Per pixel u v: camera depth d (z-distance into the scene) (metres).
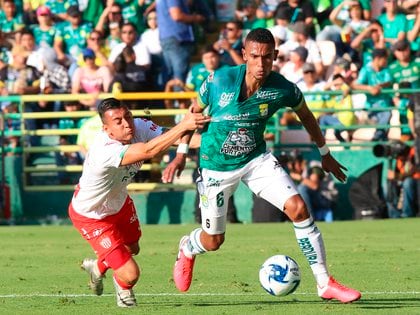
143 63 55.47
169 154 52.69
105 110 21.78
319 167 50.62
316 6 60.34
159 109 53.84
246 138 23.02
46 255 36.94
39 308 23.20
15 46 58.50
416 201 51.34
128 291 23.11
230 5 63.94
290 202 22.91
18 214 53.78
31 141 55.09
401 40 54.81
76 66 56.06
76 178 54.53
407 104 52.81
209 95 22.95
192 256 24.62
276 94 22.83
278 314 21.50
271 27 57.28
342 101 53.22
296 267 23.20
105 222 23.02
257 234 43.84
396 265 31.88
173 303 23.80
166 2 55.72
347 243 39.44
